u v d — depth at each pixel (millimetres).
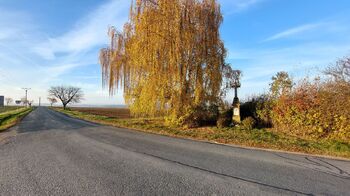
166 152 9492
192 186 5629
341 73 12531
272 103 15031
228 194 5172
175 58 16453
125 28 20078
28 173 6594
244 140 11812
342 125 11258
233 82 17906
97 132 15992
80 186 5578
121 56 22672
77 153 9250
